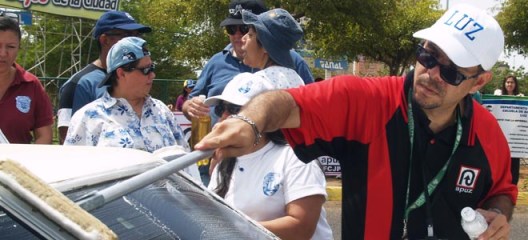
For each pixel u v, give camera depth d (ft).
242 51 13.82
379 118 7.72
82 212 4.04
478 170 7.79
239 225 6.92
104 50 15.08
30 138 13.70
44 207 4.00
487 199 8.21
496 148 7.93
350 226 8.07
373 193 7.86
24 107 13.34
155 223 5.91
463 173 7.77
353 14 65.57
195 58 67.31
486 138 7.85
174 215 6.20
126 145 11.48
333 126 7.69
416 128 7.63
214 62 14.94
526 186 31.55
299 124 7.60
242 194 8.89
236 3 14.40
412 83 7.65
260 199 8.79
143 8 90.33
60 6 66.39
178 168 5.61
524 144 26.53
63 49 83.05
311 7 62.54
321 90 7.69
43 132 13.87
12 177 4.07
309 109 7.55
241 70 14.39
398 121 7.68
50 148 6.58
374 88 7.76
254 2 14.57
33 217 4.05
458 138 7.64
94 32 15.43
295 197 8.63
